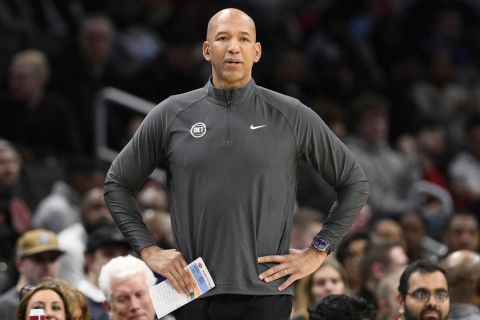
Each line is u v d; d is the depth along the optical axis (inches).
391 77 1546.5
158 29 1459.2
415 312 658.8
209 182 507.8
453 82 1578.5
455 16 1669.5
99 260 813.2
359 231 911.7
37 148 1139.9
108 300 699.4
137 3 1464.1
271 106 520.1
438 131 1373.0
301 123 520.1
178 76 1301.7
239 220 506.3
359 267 856.3
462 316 717.3
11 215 936.3
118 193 533.0
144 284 696.4
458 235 1016.2
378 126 1216.2
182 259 513.7
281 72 1378.0
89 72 1243.8
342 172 529.7
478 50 1678.2
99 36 1242.0
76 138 1166.3
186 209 512.1
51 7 1393.9
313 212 948.6
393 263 836.6
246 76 521.0
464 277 723.4
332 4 1606.8
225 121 514.9
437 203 1237.1
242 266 506.0
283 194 514.6
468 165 1355.8
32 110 1143.6
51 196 1039.0
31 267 791.1
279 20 1466.5
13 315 764.6
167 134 521.3
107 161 1164.5
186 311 514.3
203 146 511.8
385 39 1574.8
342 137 1205.7
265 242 510.9
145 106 1194.6
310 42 1520.7
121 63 1386.6
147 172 532.4
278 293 509.4
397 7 1675.7
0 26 1293.1
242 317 507.8
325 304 642.2
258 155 509.0
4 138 1138.0
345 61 1496.1
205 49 527.2
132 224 530.3
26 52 1201.4
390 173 1210.6
